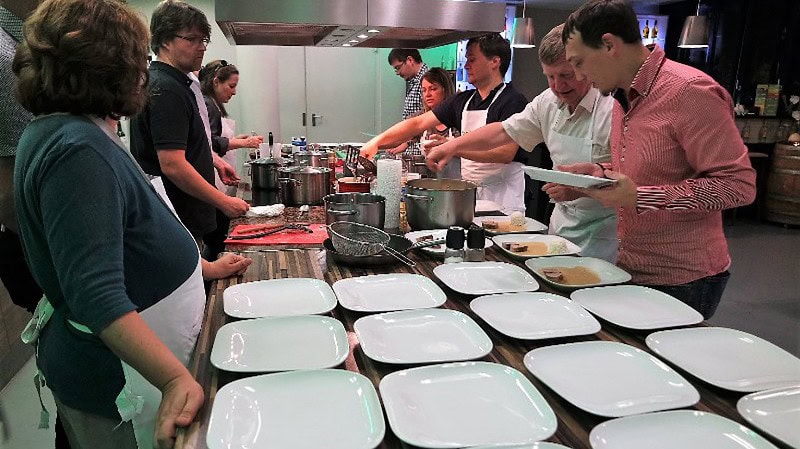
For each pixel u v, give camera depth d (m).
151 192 1.06
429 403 0.86
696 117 1.36
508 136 2.19
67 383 1.08
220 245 2.88
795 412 0.82
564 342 1.09
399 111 6.59
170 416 0.79
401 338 1.07
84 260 0.82
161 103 1.95
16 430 2.26
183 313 1.10
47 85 0.89
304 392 0.87
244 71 5.71
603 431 0.77
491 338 1.10
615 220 1.85
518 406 0.85
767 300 3.76
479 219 2.10
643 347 1.06
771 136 5.98
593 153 1.87
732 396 0.90
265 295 1.29
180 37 2.00
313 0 2.01
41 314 1.13
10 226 1.54
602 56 1.44
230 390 0.85
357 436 0.77
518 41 5.04
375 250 1.49
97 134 0.90
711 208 1.33
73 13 0.88
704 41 4.70
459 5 2.17
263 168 2.72
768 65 6.14
